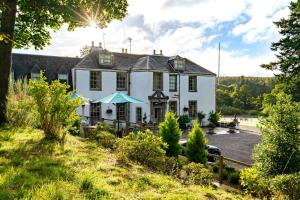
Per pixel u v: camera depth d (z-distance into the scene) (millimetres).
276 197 6160
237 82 100562
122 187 5273
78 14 14500
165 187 5781
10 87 12992
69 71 31828
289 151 6520
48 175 5242
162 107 32688
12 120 12008
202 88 35938
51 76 30750
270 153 6664
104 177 5773
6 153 6824
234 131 31094
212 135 28969
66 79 30984
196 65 37062
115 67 31453
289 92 24531
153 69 31453
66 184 4770
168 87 32875
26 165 5820
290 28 25578
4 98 12102
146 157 8734
